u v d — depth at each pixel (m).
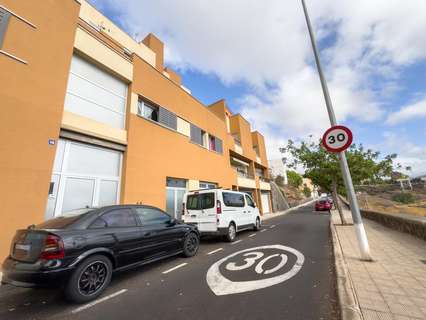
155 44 17.78
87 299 3.46
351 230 9.45
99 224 4.04
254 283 4.04
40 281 3.12
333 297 3.36
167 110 11.94
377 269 4.23
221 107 22.02
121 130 8.94
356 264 4.59
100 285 3.71
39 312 3.18
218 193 8.38
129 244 4.33
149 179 9.88
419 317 2.56
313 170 12.60
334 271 4.55
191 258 5.96
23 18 6.12
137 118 9.69
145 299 3.53
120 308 3.25
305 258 5.57
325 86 6.00
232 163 22.61
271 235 9.38
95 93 8.42
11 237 5.25
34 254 3.28
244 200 10.25
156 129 10.77
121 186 8.71
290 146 13.29
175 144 12.09
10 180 5.39
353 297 3.08
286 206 36.16
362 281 3.65
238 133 23.72
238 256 6.00
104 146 8.28
